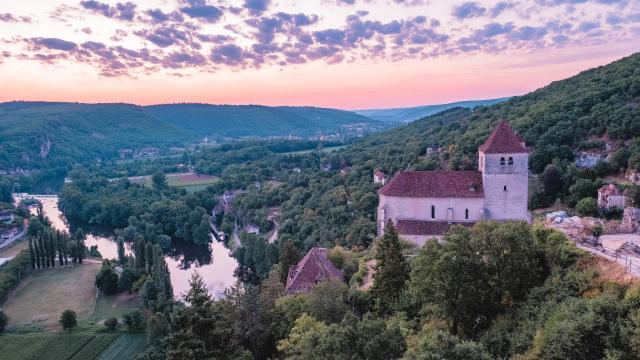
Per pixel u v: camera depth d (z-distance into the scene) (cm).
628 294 3997
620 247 5256
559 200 13250
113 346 11156
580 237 5762
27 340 11431
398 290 6259
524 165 8862
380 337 3888
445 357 3403
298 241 15050
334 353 3972
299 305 6312
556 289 4775
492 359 3841
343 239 13625
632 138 13975
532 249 5228
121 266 16462
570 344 3675
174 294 14162
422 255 5288
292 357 4706
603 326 3731
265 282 8481
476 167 15562
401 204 9319
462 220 9112
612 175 13400
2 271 15512
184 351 4406
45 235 17088
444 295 4988
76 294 14425
